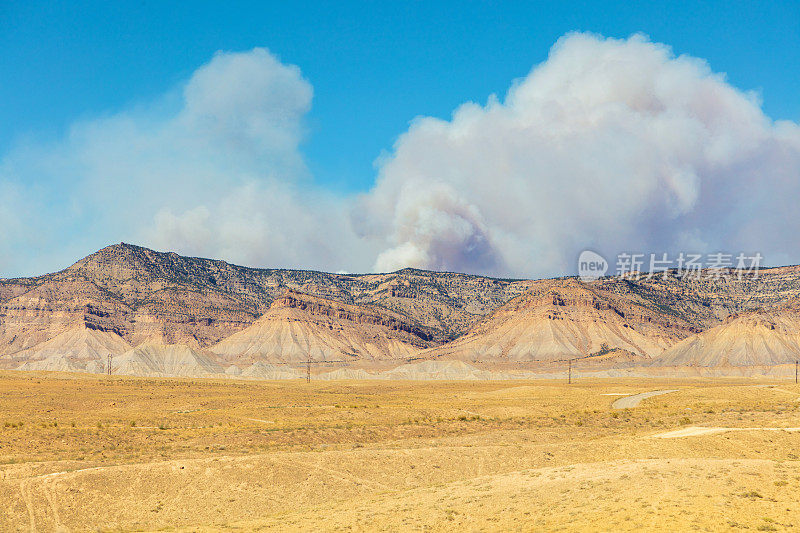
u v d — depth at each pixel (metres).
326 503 60.44
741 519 41.59
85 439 92.00
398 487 67.62
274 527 50.31
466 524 47.25
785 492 47.22
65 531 56.72
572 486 52.91
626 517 43.38
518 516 47.25
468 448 76.94
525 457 73.88
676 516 42.62
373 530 47.88
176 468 66.88
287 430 98.31
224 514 60.78
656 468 55.50
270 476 67.25
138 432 98.12
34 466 69.31
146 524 58.78
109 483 63.53
